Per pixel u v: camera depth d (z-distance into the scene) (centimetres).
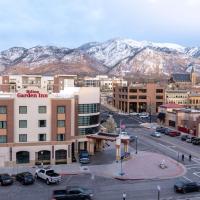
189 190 6088
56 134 8200
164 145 10588
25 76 16800
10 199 5584
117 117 18262
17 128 7956
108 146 10331
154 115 19075
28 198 5644
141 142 11044
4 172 7269
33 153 8019
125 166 7881
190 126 12788
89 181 6712
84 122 9000
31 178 6481
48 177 6469
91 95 9100
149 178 6956
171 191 6141
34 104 8044
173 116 14250
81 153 8525
